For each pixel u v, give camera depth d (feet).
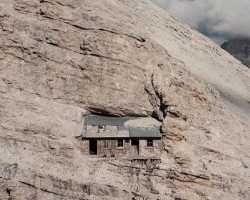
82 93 209.87
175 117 208.33
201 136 214.28
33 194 178.09
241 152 223.10
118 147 200.23
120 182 186.19
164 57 231.30
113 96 212.02
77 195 179.83
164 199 180.96
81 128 201.87
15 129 191.01
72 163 189.16
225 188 194.08
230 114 246.68
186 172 189.37
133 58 220.02
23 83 204.33
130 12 286.05
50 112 201.36
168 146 201.36
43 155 188.55
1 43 206.18
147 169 189.06
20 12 217.15
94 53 213.46
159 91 213.66
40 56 209.56
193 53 324.39
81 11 224.94
